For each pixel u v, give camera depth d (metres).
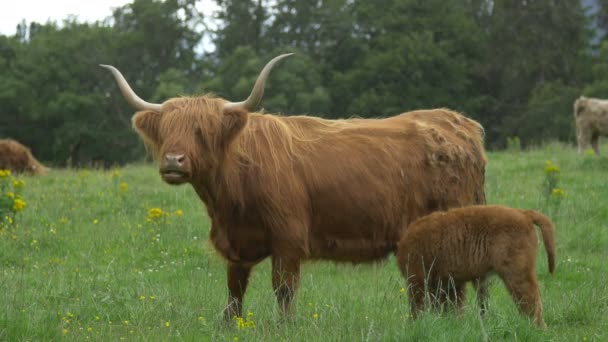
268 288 12.70
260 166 10.38
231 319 10.31
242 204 10.35
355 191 10.80
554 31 71.06
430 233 9.72
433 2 70.75
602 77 66.56
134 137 69.38
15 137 72.31
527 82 70.19
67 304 10.75
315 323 9.43
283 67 64.25
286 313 10.14
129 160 69.56
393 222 11.04
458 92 67.38
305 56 66.50
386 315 10.05
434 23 70.38
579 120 29.75
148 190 21.12
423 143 11.38
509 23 71.25
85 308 10.55
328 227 10.83
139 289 11.70
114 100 71.88
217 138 10.15
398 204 11.06
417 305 9.84
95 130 69.00
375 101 63.22
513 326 8.76
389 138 11.27
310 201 10.69
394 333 8.73
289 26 73.56
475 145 11.84
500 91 70.44
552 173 18.70
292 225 10.41
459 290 10.27
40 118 70.81
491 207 9.65
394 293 11.22
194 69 73.75
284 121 11.13
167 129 10.03
